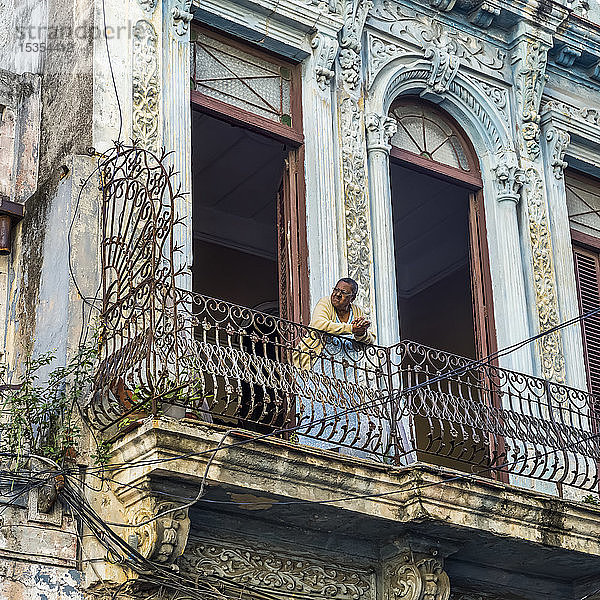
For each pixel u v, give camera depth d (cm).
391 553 3212
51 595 2833
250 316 3066
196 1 3531
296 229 3562
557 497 3259
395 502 3077
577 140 4194
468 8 4031
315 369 3234
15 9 3944
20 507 2853
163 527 2830
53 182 3291
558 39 4150
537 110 4072
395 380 3428
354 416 3250
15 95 3550
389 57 3841
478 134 3981
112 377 2878
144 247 2997
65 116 3409
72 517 2900
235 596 3006
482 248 3916
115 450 2877
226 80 3591
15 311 3325
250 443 2866
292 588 3103
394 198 4616
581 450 3459
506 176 3931
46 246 3250
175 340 2848
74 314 3077
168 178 3020
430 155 3912
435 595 3164
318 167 3572
